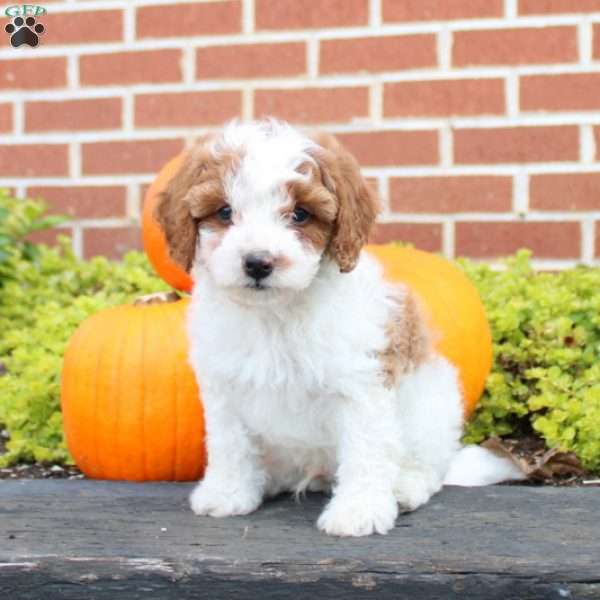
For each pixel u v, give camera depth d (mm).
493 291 2396
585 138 2551
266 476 1957
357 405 1853
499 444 2086
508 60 2562
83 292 2594
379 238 2625
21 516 1911
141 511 1927
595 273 2438
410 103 2602
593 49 2537
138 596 1798
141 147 2717
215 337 1866
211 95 2680
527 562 1771
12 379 2301
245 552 1805
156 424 2059
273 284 1779
